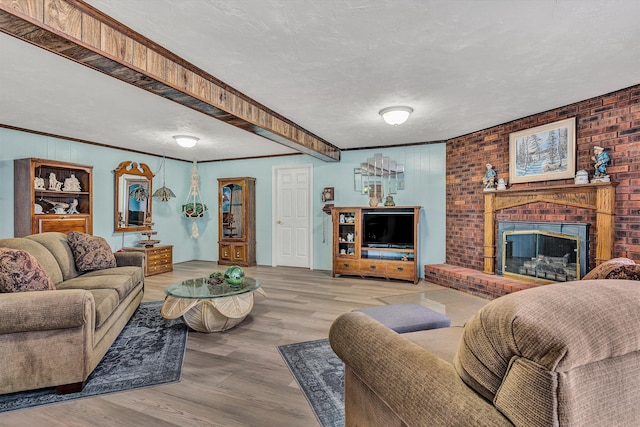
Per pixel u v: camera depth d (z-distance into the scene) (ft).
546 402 2.13
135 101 10.66
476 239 15.05
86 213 15.80
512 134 13.16
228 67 8.29
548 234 11.72
